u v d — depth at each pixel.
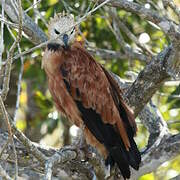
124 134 11.08
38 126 16.61
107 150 11.25
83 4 13.40
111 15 14.15
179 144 12.02
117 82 12.32
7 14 12.72
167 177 15.51
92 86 11.45
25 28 12.64
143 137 15.79
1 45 9.11
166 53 11.27
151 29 16.19
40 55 15.76
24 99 17.17
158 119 12.62
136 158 10.88
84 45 13.23
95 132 11.31
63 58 11.62
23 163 11.45
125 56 14.82
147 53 14.20
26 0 13.77
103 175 11.12
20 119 17.03
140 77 11.59
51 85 11.82
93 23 16.06
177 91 13.80
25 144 9.33
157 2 14.81
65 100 11.66
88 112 11.45
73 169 11.59
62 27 11.67
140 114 12.74
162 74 11.44
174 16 13.23
